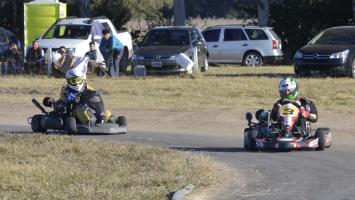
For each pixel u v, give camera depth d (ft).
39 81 330.13
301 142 175.52
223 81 317.63
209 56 432.66
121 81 323.78
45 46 361.51
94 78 336.70
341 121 232.12
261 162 161.68
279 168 153.58
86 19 380.78
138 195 120.67
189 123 239.30
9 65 374.63
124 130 214.48
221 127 231.50
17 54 377.30
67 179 133.90
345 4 501.56
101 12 570.87
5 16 557.33
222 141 202.49
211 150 183.21
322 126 223.51
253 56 429.79
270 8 518.37
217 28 435.94
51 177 135.13
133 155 161.68
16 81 329.31
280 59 434.71
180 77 338.75
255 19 548.72
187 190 123.95
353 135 209.97
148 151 167.84
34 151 166.20
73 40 362.53
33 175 136.46
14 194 123.24
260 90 295.69
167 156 159.43
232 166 156.35
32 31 406.00
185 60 341.00
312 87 292.40
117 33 392.88
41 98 296.71
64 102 207.62
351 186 133.80
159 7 649.20
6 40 414.00
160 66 342.23
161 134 217.36
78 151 167.12
